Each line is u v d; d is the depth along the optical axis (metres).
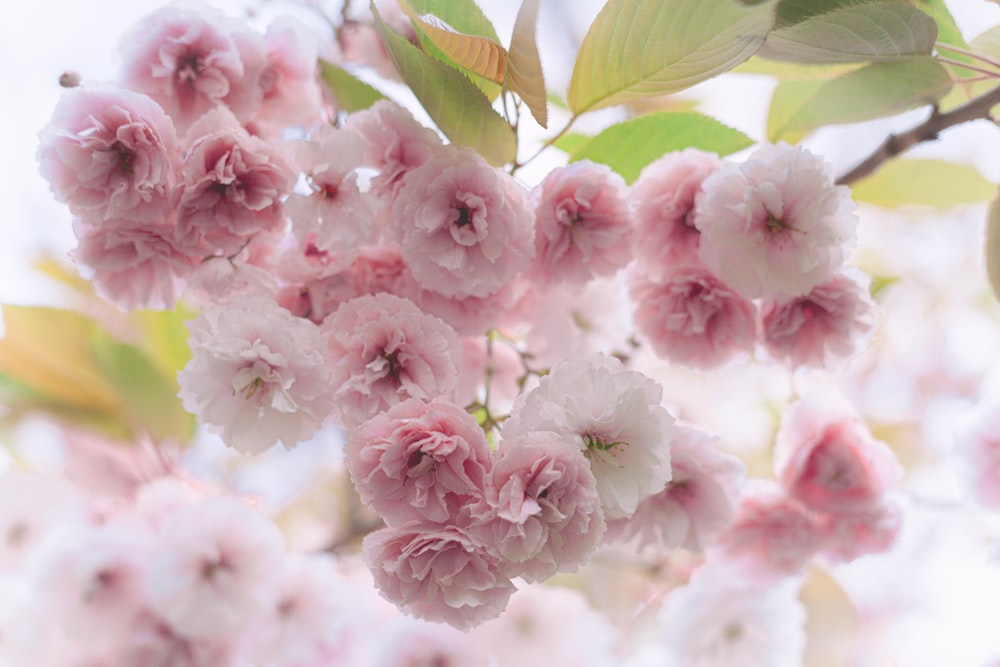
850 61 0.67
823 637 0.81
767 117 0.72
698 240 0.68
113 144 0.64
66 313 0.78
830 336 0.69
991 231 0.69
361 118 0.65
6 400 0.77
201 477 0.81
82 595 0.71
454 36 0.63
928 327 1.00
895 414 1.00
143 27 0.66
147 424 0.78
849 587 0.95
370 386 0.63
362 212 0.64
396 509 0.62
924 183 0.75
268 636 0.72
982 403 0.74
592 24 0.64
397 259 0.67
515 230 0.64
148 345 0.79
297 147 0.64
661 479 0.61
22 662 0.72
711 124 0.70
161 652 0.71
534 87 0.64
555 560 0.60
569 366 0.61
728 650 0.77
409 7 0.63
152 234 0.65
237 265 0.66
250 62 0.67
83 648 0.72
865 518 0.73
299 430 0.63
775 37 0.65
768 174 0.65
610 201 0.67
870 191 0.76
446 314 0.67
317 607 0.73
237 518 0.72
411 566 0.61
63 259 0.80
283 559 0.72
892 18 0.64
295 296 0.68
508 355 0.72
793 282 0.66
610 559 0.82
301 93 0.69
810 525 0.74
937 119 0.69
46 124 0.64
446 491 0.61
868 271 0.93
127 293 0.67
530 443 0.60
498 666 0.77
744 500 0.74
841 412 0.74
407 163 0.65
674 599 0.77
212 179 0.64
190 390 0.63
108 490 0.78
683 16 0.62
